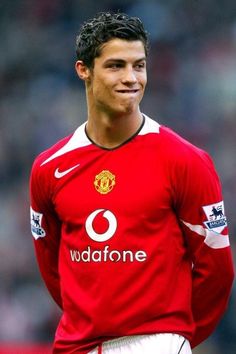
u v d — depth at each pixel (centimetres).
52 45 4897
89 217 1179
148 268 1162
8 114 4625
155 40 4772
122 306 1158
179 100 4600
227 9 4819
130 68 1152
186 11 4841
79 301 1180
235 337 3272
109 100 1161
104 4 4928
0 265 3834
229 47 4747
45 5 4997
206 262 1206
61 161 1209
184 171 1171
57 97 4666
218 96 4588
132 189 1172
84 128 1220
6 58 4888
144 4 4869
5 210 4078
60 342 1211
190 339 1195
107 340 1171
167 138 1191
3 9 5006
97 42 1158
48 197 1230
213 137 4438
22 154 4394
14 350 2273
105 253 1167
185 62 4725
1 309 3675
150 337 1161
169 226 1179
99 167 1191
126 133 1193
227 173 4125
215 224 1190
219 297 1239
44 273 1341
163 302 1164
